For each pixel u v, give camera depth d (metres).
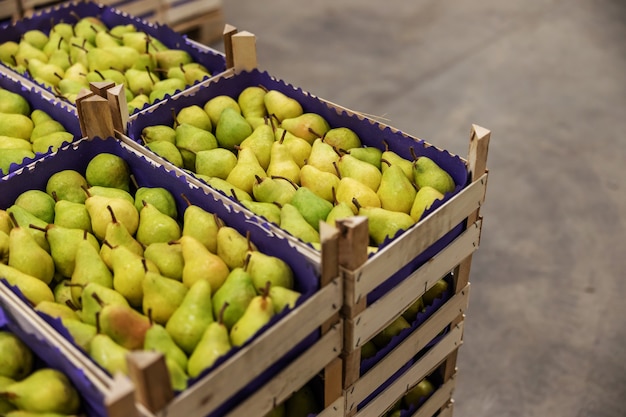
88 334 1.46
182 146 2.16
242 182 1.98
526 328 3.12
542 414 2.75
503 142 4.44
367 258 1.54
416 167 1.92
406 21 6.09
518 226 3.74
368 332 1.65
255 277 1.57
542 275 3.42
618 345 3.03
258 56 5.50
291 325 1.42
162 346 1.41
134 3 4.32
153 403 1.19
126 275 1.62
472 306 3.25
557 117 4.70
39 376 1.36
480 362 2.97
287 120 2.23
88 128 2.05
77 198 1.97
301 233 1.73
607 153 4.32
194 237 1.74
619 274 3.41
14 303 1.51
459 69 5.31
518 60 5.44
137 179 2.07
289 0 6.49
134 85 2.53
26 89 2.44
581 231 3.70
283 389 1.49
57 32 2.91
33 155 2.14
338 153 2.05
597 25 6.00
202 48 2.71
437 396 2.15
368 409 1.84
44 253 1.73
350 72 5.27
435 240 1.73
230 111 2.24
